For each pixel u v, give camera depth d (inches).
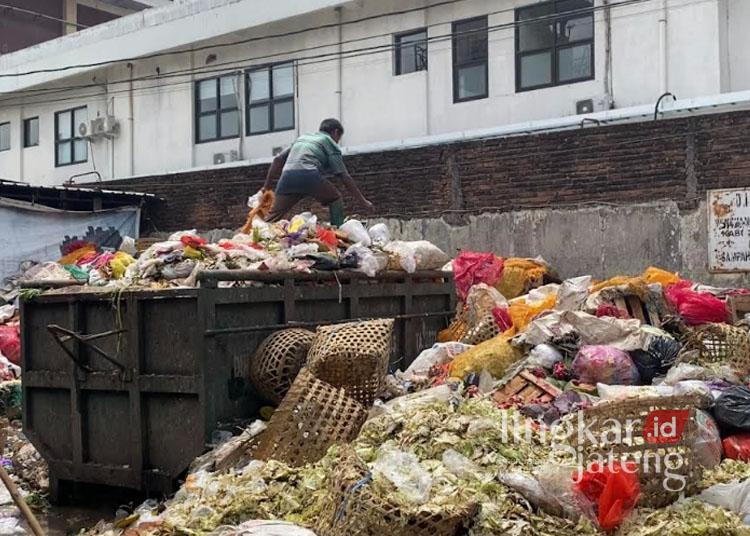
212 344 236.5
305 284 269.6
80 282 272.8
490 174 560.7
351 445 209.8
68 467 258.4
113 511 257.1
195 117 840.9
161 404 241.8
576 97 625.6
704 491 194.1
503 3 660.1
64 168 953.5
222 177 690.2
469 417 212.4
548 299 345.1
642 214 490.9
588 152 523.5
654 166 499.5
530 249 528.4
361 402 243.3
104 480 250.7
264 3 764.0
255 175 673.0
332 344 241.9
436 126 695.7
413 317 312.5
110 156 903.7
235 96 812.0
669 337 291.7
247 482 202.5
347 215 613.6
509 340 290.2
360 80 735.7
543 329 287.0
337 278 277.7
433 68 696.4
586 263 508.7
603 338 286.7
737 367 286.8
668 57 586.2
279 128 787.4
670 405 190.7
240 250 279.6
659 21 586.9
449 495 176.6
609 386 251.4
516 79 655.1
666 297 337.7
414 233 575.2
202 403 233.1
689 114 554.9
